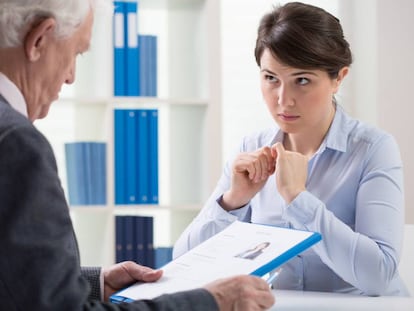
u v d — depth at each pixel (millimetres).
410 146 3512
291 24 1737
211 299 1106
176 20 3244
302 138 1971
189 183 3234
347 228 1716
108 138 3043
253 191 1878
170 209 3086
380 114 3498
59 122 3369
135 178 3082
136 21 3074
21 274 960
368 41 3574
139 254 3074
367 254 1688
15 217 960
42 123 3363
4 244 954
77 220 3207
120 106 3227
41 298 961
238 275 1182
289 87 1798
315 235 1369
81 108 3252
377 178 1820
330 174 1911
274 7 1832
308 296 1562
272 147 1849
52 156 1021
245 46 3705
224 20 3703
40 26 1120
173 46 3242
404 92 3504
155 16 3393
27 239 963
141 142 3072
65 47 1175
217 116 3076
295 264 1878
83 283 1029
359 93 3672
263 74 1849
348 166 1896
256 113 3709
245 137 2176
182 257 1484
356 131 1938
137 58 3088
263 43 1794
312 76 1773
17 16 1109
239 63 3707
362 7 3619
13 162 973
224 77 3697
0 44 1123
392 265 1726
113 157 3053
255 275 1268
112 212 3043
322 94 1808
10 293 958
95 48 3129
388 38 3490
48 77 1170
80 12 1170
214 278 1285
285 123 1849
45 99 1193
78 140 3268
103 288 1440
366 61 3598
